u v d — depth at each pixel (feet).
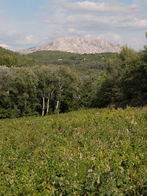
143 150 38.17
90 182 25.40
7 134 69.62
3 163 38.34
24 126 83.66
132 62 150.00
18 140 56.90
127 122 61.05
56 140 52.65
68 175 28.81
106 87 181.98
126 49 181.47
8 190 27.71
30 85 190.90
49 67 209.87
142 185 25.09
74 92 222.69
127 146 39.58
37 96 210.79
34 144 50.96
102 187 23.82
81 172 29.27
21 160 39.60
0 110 185.06
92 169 29.81
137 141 42.73
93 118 75.97
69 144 47.29
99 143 44.88
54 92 217.36
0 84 182.29
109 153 36.91
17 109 189.16
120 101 166.81
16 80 185.47
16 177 32.04
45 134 62.90
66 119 84.02
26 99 196.44
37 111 215.72
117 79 175.22
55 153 40.42
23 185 28.30
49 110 216.33
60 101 220.84
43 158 38.88
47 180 29.43
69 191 25.04
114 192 23.25
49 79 205.98
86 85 234.17
